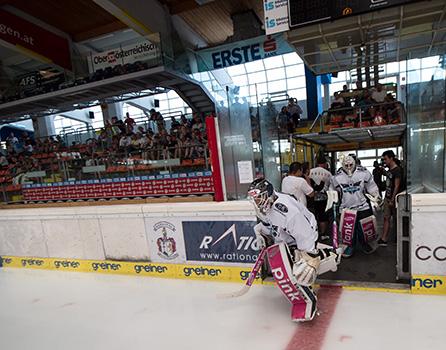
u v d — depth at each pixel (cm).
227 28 1353
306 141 718
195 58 1138
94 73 1038
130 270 383
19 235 452
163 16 1149
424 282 264
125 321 281
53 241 428
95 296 343
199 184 535
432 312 238
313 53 477
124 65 997
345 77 1594
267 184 234
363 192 364
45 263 440
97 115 2239
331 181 382
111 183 600
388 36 429
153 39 947
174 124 878
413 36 434
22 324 301
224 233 327
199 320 267
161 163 560
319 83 1266
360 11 338
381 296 268
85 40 1324
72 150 794
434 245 258
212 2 1139
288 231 235
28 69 1451
